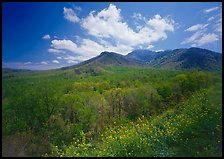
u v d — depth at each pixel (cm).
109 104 904
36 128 796
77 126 834
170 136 743
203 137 728
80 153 714
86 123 852
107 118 885
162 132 772
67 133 820
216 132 738
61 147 775
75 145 793
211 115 802
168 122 821
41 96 825
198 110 841
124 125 861
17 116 786
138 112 914
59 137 802
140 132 782
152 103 932
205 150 664
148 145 697
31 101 809
